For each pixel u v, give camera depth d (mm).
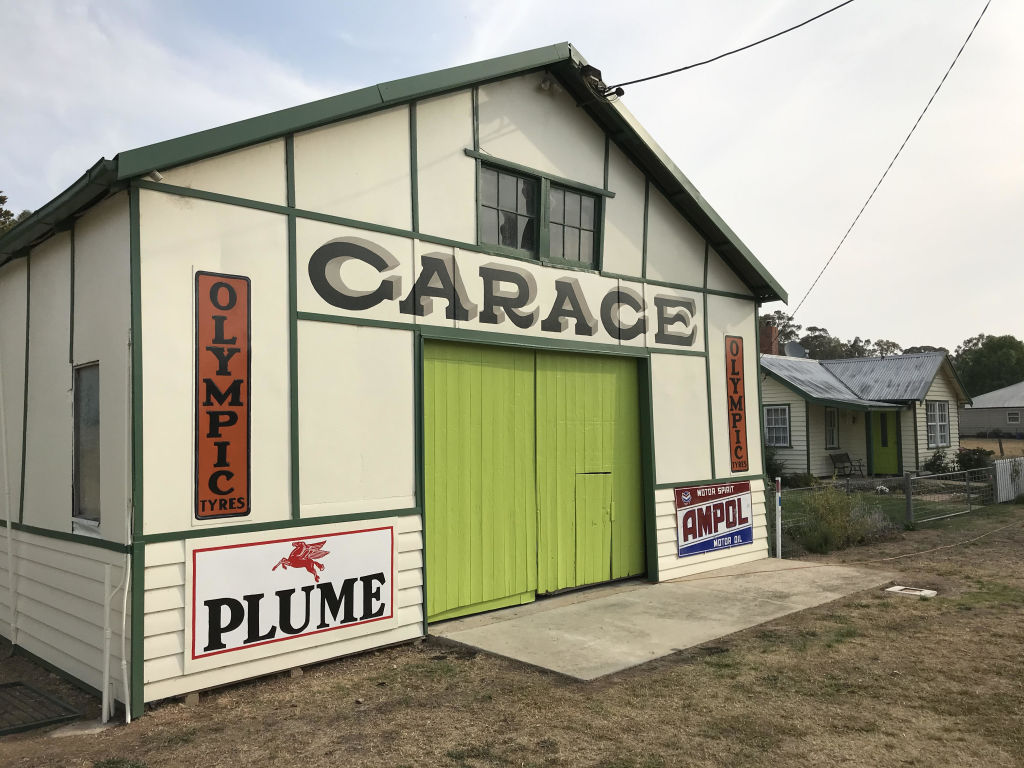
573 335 8008
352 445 6012
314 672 5621
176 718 4762
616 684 5281
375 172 6305
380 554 6137
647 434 8852
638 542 8836
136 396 4891
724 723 4555
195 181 5242
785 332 73312
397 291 6402
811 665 5637
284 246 5691
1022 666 5551
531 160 7648
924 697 4957
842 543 11188
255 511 5402
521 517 7578
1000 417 49500
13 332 6949
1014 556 10266
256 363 5477
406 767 4004
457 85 6816
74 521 5680
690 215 9406
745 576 9000
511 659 5840
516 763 4043
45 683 5609
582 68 7781
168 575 4980
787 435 22516
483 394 7250
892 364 24688
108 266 5270
